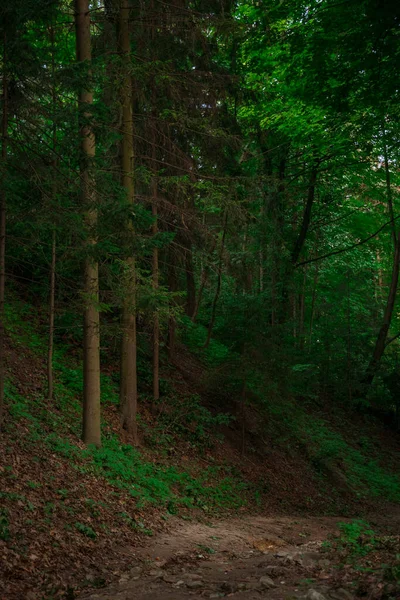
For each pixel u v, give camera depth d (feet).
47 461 39.11
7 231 46.62
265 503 57.77
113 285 46.34
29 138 38.73
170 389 66.54
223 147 60.54
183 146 61.93
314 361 95.86
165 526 39.34
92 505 36.04
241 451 66.80
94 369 47.67
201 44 56.95
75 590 23.66
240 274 65.31
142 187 57.93
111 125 51.42
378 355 104.58
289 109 76.54
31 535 28.45
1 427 39.58
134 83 53.31
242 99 67.26
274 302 73.82
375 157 93.76
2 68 36.24
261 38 53.57
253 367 65.00
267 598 19.95
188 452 59.26
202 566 29.53
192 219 57.06
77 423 49.57
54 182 38.32
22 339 57.52
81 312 49.24
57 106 39.14
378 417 105.60
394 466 86.48
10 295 60.75
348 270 102.47
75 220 38.78
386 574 20.26
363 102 46.16
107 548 31.07
